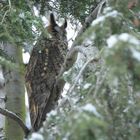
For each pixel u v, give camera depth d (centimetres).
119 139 577
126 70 496
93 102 584
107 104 592
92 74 682
